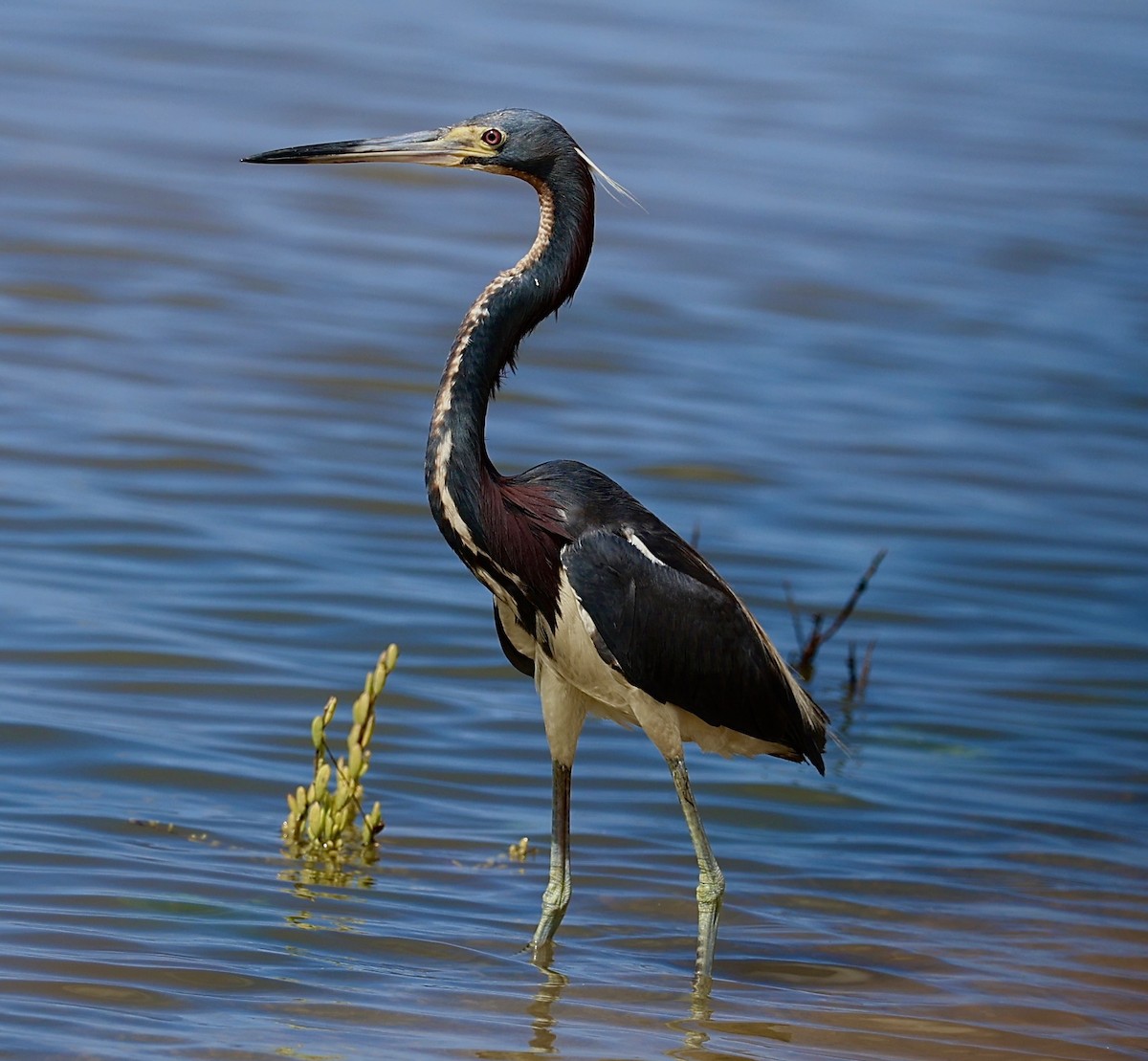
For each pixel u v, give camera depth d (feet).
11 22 109.60
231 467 53.62
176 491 51.37
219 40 110.22
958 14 150.41
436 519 27.35
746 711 28.91
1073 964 29.58
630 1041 24.81
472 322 27.25
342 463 55.16
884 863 33.96
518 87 105.50
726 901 31.58
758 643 28.91
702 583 28.12
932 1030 26.30
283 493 52.21
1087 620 49.08
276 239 78.23
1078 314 80.79
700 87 112.47
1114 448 64.44
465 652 42.98
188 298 69.36
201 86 99.71
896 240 88.07
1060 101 121.90
